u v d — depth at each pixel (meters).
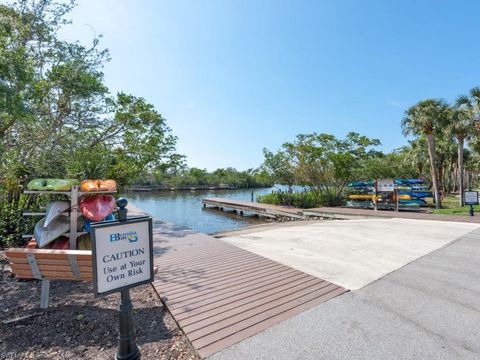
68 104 7.13
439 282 4.25
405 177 35.16
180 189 59.78
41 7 6.69
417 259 5.54
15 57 4.06
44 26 6.69
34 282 4.05
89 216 4.08
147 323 3.04
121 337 2.18
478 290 3.93
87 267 3.07
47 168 6.53
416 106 17.03
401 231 8.70
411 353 2.49
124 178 9.50
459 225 9.59
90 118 7.82
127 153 9.66
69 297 3.59
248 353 2.49
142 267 2.31
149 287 4.07
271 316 3.15
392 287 4.05
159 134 10.60
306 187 20.97
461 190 16.92
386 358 2.42
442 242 7.04
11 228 5.93
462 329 2.89
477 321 3.06
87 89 7.11
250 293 3.78
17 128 6.14
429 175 34.53
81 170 7.37
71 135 7.25
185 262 5.25
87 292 3.76
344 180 18.98
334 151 18.75
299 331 2.85
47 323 2.95
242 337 2.73
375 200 14.68
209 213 22.58
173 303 3.45
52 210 4.01
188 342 2.67
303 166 19.25
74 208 4.16
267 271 4.71
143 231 2.32
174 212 23.25
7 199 6.25
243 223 17.59
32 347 2.54
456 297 3.69
